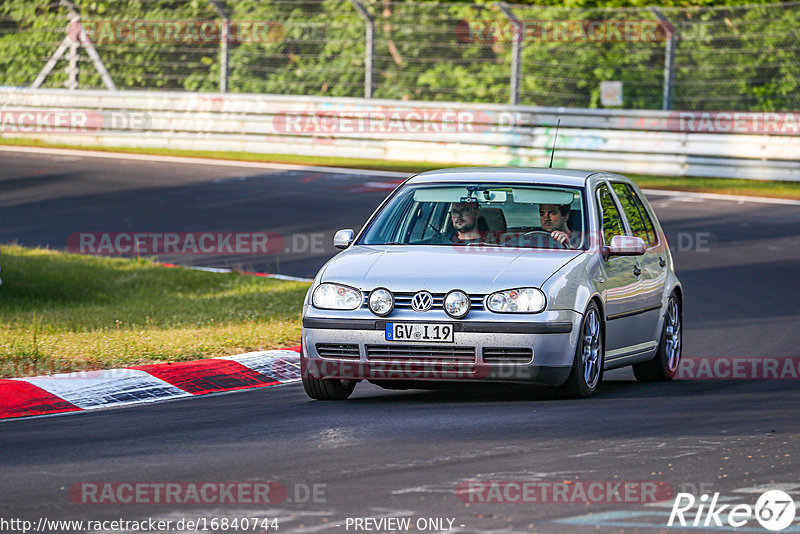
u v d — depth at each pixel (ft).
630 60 346.33
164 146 355.56
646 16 348.38
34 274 190.19
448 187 111.96
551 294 97.76
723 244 223.51
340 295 99.30
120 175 302.45
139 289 185.06
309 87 369.50
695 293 178.91
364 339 97.81
